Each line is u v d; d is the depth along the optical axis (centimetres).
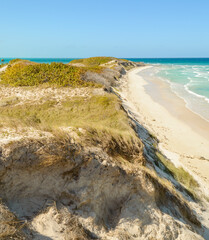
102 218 592
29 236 460
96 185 600
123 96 2848
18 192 512
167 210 718
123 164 698
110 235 557
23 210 500
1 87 2334
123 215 621
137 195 663
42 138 581
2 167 494
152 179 724
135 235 597
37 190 534
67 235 496
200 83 4503
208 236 789
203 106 2625
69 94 2086
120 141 827
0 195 486
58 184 557
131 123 1444
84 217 550
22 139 551
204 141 1675
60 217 516
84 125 848
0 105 1706
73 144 623
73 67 2938
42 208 520
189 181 1074
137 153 837
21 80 2519
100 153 656
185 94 3344
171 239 632
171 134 1777
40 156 545
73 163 584
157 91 3594
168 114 2320
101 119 1428
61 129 723
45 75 2630
